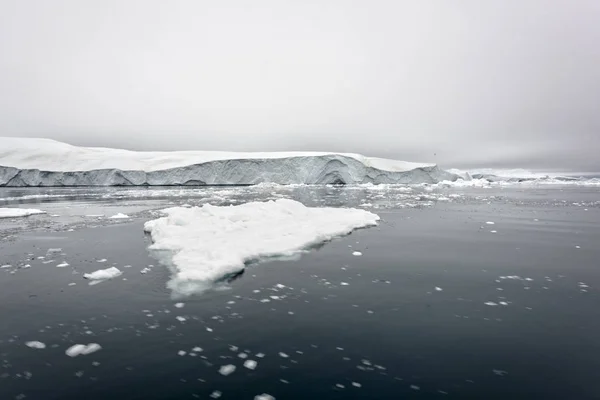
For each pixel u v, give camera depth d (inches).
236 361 130.3
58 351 137.5
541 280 223.5
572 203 819.4
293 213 426.0
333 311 174.9
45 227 451.5
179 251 298.4
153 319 165.8
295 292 202.1
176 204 781.9
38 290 206.2
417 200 903.7
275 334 150.7
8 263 268.7
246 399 109.3
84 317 168.4
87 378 119.9
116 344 142.6
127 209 689.6
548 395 109.3
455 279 226.2
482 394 110.1
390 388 113.9
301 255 290.2
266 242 309.3
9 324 161.0
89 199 946.7
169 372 123.3
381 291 203.5
